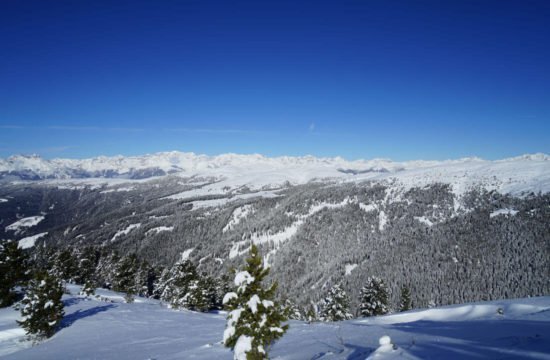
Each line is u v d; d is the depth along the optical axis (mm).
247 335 12961
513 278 129375
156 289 93125
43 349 29422
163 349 25969
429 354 10492
